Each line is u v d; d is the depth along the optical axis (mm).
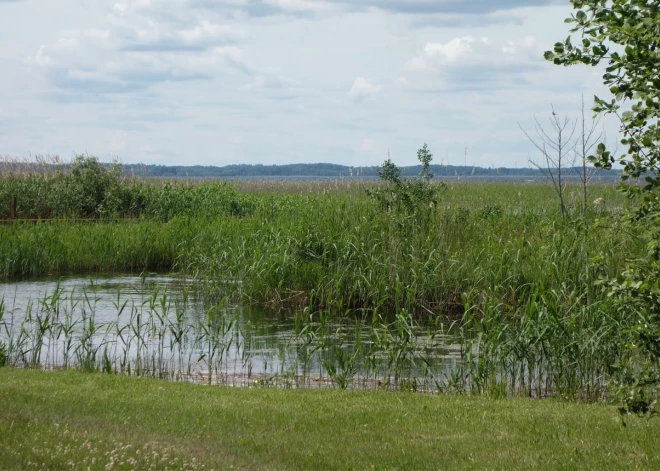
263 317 18141
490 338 12500
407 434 8508
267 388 11156
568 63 7023
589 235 16781
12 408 8633
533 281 17234
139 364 12859
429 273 18469
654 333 7137
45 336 15453
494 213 25344
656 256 6762
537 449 7953
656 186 6816
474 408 9844
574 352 12023
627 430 8664
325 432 8508
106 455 6984
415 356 13828
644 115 6625
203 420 8750
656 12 6371
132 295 20281
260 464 7207
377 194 22172
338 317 18109
